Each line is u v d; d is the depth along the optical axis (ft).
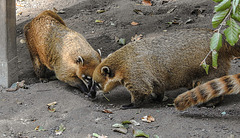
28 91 26.45
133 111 23.25
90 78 26.35
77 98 25.39
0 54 26.32
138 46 23.95
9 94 25.70
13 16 26.78
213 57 12.14
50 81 30.25
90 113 22.74
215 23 11.37
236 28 11.24
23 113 22.63
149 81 23.41
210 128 19.99
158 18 39.68
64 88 28.25
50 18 29.86
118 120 21.66
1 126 20.53
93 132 19.92
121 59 23.88
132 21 39.55
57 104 24.12
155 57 23.40
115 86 25.08
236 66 29.86
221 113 22.34
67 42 27.66
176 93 27.14
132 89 23.75
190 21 38.19
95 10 43.34
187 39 23.38
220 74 23.40
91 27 38.88
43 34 28.84
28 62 33.06
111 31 37.70
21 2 46.96
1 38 26.00
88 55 26.55
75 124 21.04
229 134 19.12
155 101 25.53
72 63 26.81
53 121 21.43
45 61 29.17
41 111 22.98
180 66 23.35
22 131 20.18
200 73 23.50
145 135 19.20
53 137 19.49
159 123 21.02
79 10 43.47
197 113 22.50
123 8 42.80
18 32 38.68
